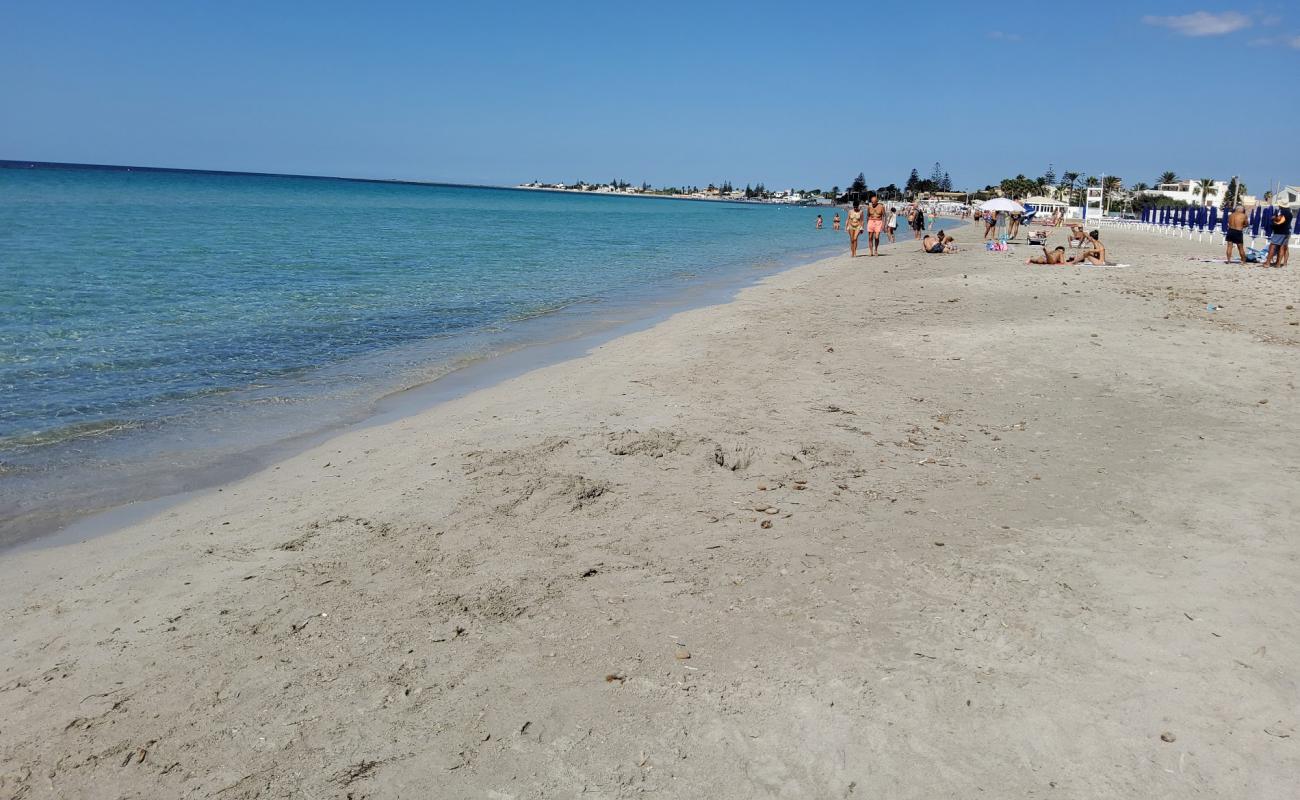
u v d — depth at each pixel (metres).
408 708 3.79
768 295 19.70
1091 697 3.82
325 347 13.23
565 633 4.42
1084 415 8.62
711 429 8.16
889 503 6.23
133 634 4.52
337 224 52.31
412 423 8.82
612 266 29.27
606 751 3.48
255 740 3.58
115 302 17.00
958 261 28.42
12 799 3.25
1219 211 41.69
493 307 18.06
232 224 46.97
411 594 4.88
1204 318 14.39
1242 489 6.40
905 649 4.23
